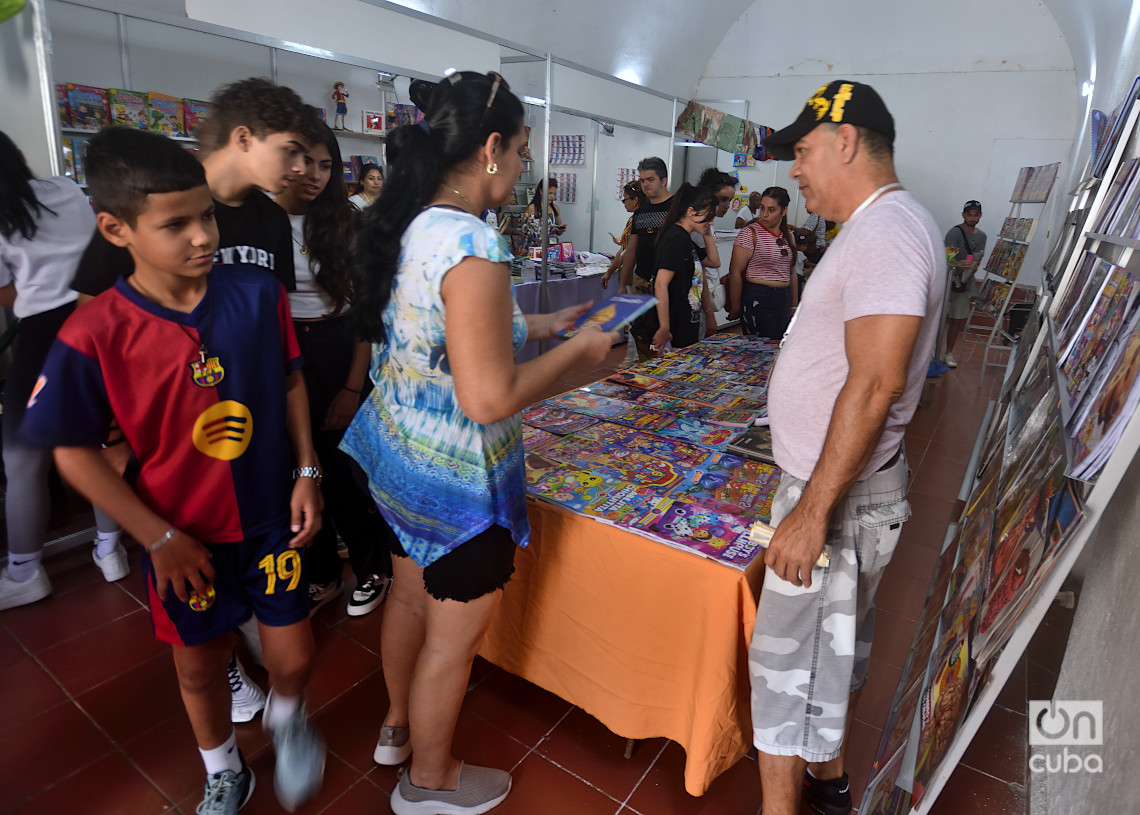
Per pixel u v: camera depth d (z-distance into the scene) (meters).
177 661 1.33
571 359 1.20
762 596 1.32
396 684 1.58
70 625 2.13
